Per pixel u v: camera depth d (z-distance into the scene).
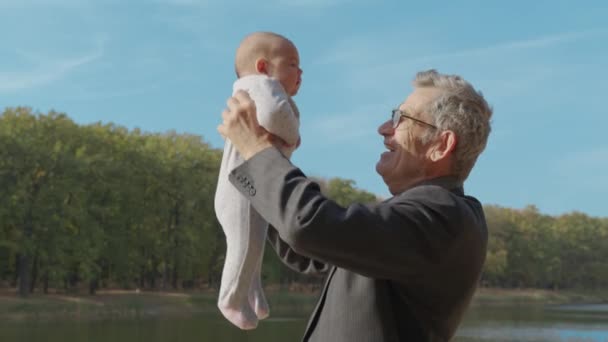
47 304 44.75
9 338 31.31
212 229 61.75
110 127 59.34
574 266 123.31
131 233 55.16
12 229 48.38
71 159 47.16
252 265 2.21
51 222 46.25
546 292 115.31
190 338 32.53
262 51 2.43
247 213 2.19
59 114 51.06
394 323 2.02
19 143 45.56
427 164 2.26
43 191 46.66
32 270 51.22
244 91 2.14
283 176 1.93
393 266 1.95
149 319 44.72
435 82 2.29
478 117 2.24
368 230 1.90
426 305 2.05
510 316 58.81
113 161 52.38
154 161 57.78
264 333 36.00
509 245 113.56
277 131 2.09
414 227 1.97
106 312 47.00
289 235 1.87
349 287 2.07
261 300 2.29
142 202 56.31
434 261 1.99
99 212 50.53
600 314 67.81
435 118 2.23
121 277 56.38
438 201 2.05
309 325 2.18
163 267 63.41
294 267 2.55
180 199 59.69
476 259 2.10
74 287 56.72
